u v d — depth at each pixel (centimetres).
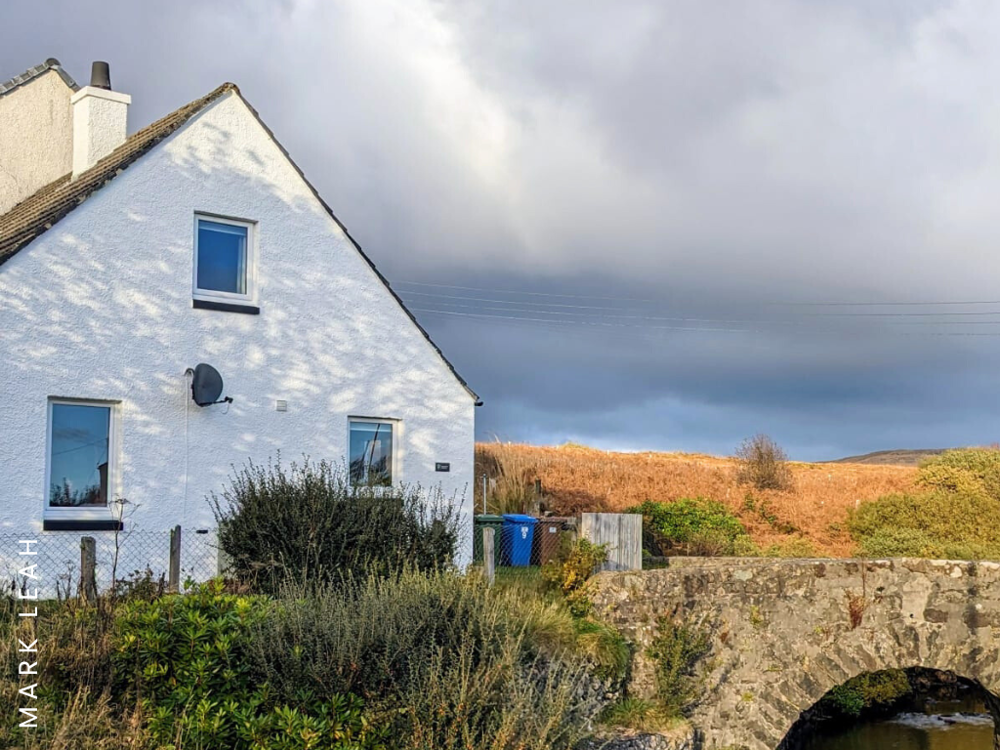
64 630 955
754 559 1831
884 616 1623
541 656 1282
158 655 898
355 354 1611
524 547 1909
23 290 1291
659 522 2531
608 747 1302
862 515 3038
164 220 1428
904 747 2055
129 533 1352
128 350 1379
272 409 1511
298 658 909
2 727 808
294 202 1567
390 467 1656
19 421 1277
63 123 1817
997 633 1630
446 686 934
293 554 1208
